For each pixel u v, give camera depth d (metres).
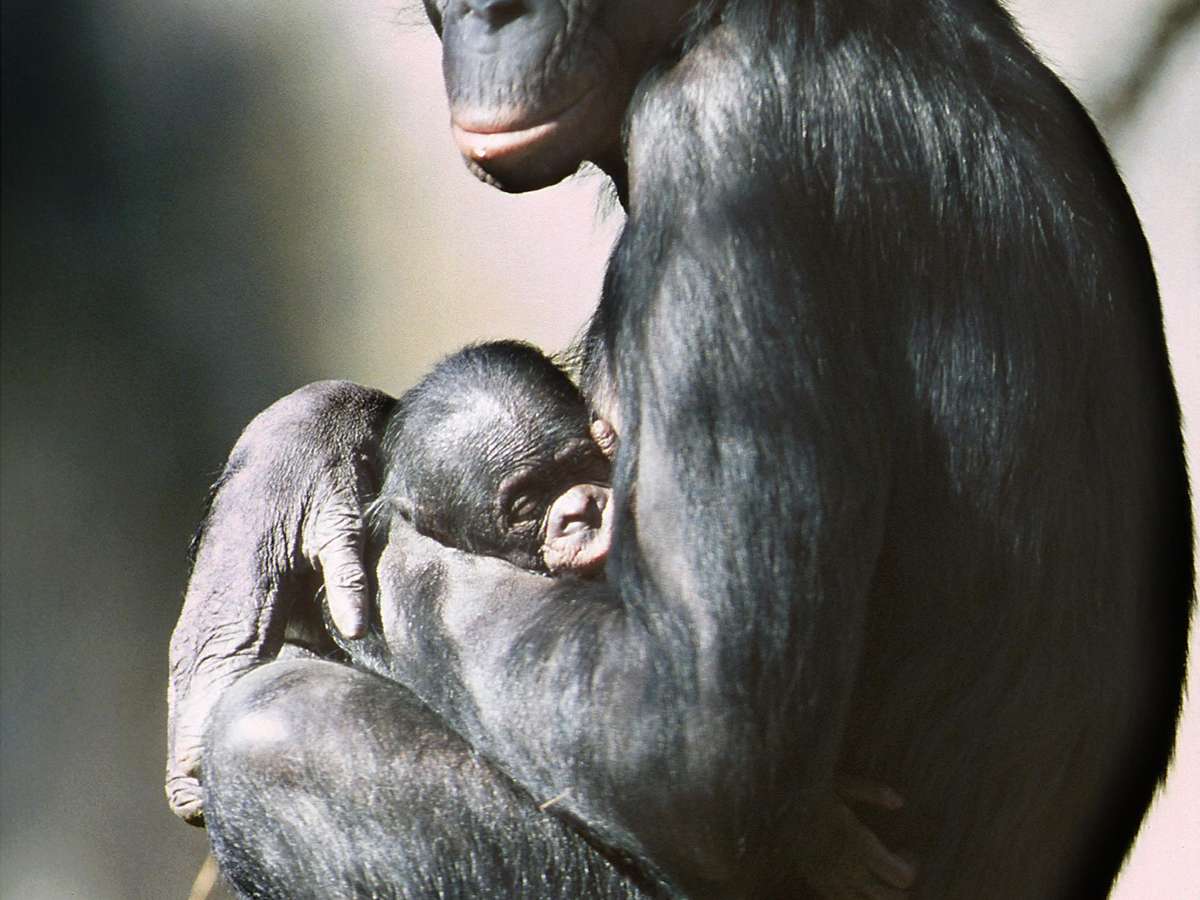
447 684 8.27
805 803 7.78
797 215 7.93
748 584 7.61
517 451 9.07
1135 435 8.64
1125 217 9.08
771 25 8.10
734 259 7.77
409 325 19.48
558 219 18.86
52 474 20.45
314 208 19.88
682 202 7.89
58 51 20.55
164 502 20.22
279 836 8.41
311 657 9.21
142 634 20.17
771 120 7.98
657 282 7.88
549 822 8.30
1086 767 8.59
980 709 8.38
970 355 8.21
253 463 9.96
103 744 20.14
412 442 9.30
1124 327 8.64
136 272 20.41
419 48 19.50
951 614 8.33
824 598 7.65
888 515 8.25
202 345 20.22
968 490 8.23
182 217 20.31
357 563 9.50
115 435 20.38
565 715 7.78
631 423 7.88
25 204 20.62
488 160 8.35
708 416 7.69
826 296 7.92
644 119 8.10
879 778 8.51
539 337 18.78
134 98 20.41
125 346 20.45
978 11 8.80
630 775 7.69
